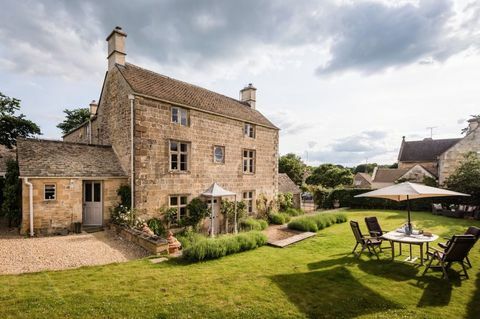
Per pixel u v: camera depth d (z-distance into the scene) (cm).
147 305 460
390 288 562
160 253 829
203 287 553
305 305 475
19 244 842
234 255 839
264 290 542
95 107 1753
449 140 3173
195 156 1330
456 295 527
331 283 588
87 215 1134
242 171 1609
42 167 987
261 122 1772
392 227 1359
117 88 1227
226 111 1545
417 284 587
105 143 1353
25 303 449
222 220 1457
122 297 491
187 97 1391
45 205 973
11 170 1095
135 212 1080
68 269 650
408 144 3447
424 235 771
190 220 1265
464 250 626
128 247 884
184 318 420
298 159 4659
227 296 509
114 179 1112
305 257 816
